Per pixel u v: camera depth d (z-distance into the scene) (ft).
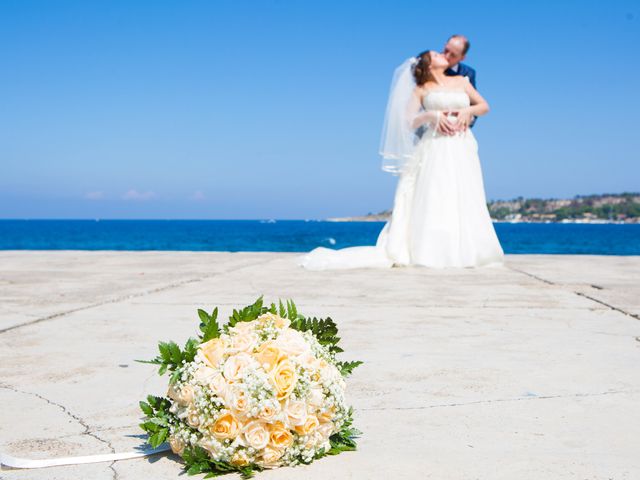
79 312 18.40
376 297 21.47
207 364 7.71
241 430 7.36
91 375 11.74
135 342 14.39
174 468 7.70
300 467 7.66
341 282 25.93
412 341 14.62
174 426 7.79
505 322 17.03
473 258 32.35
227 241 274.77
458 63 32.99
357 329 15.98
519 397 10.43
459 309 19.07
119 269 32.19
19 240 296.10
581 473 7.45
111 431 8.94
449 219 32.40
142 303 20.10
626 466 7.66
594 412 9.69
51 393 10.67
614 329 16.15
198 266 33.96
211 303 20.03
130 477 7.42
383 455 8.02
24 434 8.83
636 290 23.57
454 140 32.45
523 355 13.29
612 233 441.68
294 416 7.48
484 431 8.87
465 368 12.21
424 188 32.53
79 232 455.22
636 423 9.21
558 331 15.87
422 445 8.36
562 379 11.49
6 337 14.94
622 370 12.11
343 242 267.39
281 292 22.72
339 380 8.11
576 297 21.71
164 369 7.93
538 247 223.51
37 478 7.39
